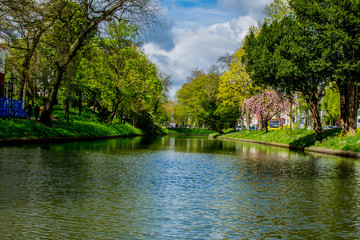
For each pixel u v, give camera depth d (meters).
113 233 4.59
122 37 34.31
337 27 22.31
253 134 51.31
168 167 12.14
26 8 20.03
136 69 45.03
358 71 21.97
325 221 5.51
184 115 90.56
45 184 7.82
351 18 21.17
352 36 22.20
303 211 6.16
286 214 5.90
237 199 7.02
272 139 39.56
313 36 23.38
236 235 4.70
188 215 5.64
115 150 19.30
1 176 8.70
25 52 29.20
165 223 5.14
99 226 4.87
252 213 5.91
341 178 10.55
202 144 33.75
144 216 5.48
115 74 43.91
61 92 40.69
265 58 26.16
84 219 5.19
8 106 27.44
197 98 72.62
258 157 18.34
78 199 6.46
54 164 11.42
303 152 24.47
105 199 6.55
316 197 7.46
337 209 6.35
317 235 4.78
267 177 10.42
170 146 27.33
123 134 48.34
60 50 27.98
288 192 7.98
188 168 12.09
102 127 41.84
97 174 9.65
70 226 4.82
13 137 20.55
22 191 6.98
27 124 24.23
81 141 27.88
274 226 5.17
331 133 28.58
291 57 24.53
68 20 26.81
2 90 34.31
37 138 22.86
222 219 5.48
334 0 22.02
